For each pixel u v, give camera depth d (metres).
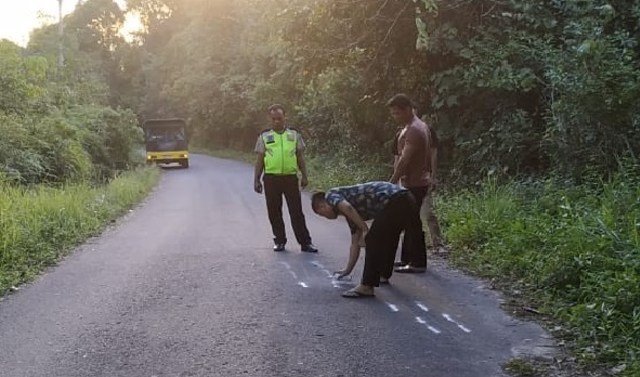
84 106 27.53
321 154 26.53
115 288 6.95
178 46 59.00
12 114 18.50
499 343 5.01
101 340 5.21
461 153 13.08
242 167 35.09
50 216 10.70
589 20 10.11
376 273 6.33
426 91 14.61
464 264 7.64
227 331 5.38
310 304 6.16
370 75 14.98
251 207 14.94
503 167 11.77
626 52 9.59
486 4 12.64
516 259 7.08
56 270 8.01
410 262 7.45
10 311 6.13
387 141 17.31
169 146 35.28
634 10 10.41
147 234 10.95
